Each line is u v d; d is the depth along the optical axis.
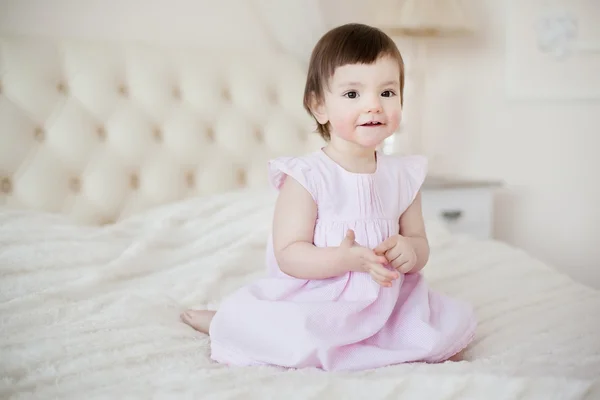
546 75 2.92
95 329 1.33
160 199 2.21
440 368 1.07
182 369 1.13
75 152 2.07
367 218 1.27
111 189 2.12
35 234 1.66
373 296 1.19
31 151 2.02
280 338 1.14
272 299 1.25
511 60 2.95
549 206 3.01
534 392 0.96
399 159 1.40
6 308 1.36
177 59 2.32
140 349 1.25
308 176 1.28
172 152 2.25
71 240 1.70
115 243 1.77
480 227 2.69
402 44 2.91
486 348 1.28
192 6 2.49
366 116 1.22
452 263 1.90
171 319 1.46
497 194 3.08
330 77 1.25
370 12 2.75
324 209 1.27
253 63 2.46
